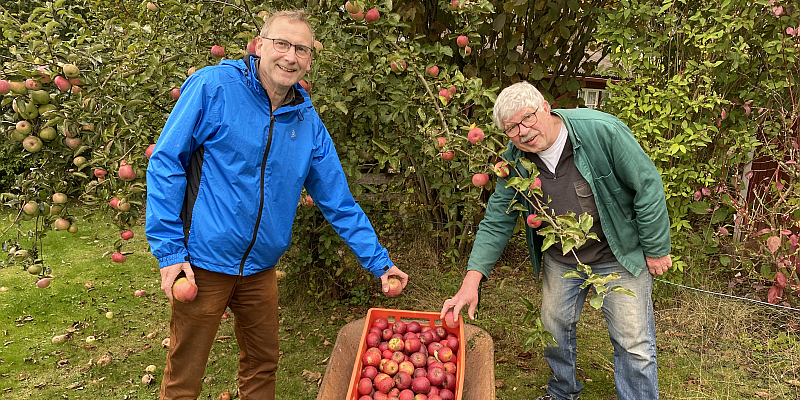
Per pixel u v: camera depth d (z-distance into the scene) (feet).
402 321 7.70
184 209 6.17
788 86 12.27
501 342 11.95
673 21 12.19
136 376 10.64
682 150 11.68
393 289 7.30
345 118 11.84
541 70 13.85
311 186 7.31
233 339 12.28
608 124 6.88
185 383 6.68
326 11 9.93
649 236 7.09
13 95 7.77
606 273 7.64
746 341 11.40
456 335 7.42
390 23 8.91
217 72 6.08
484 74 14.21
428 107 10.02
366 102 10.47
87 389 10.12
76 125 7.87
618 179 7.09
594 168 7.03
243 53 8.89
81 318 13.41
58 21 8.69
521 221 12.56
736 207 12.71
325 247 12.82
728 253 14.75
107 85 8.45
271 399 7.72
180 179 5.86
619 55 12.77
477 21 9.61
